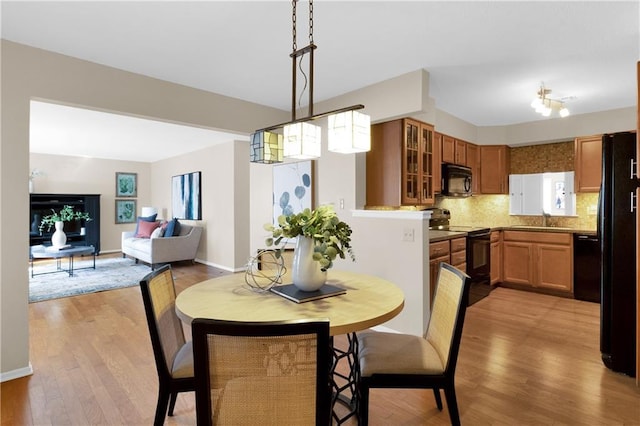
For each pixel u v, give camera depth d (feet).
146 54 8.21
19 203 7.47
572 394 6.81
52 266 20.43
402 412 6.33
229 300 5.28
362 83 10.27
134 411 6.34
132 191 27.09
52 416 6.18
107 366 8.04
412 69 9.25
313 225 5.57
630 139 7.64
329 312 4.71
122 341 9.50
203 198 21.80
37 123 14.97
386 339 5.96
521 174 16.34
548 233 14.11
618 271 7.64
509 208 16.65
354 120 5.17
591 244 13.01
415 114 9.75
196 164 22.43
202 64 8.81
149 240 20.93
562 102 12.21
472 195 15.96
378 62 8.80
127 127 15.67
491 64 8.95
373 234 10.44
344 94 11.13
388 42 7.71
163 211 26.32
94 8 6.28
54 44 7.63
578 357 8.42
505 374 7.60
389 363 5.17
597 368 7.87
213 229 20.83
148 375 7.64
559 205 15.31
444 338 5.38
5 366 7.34
